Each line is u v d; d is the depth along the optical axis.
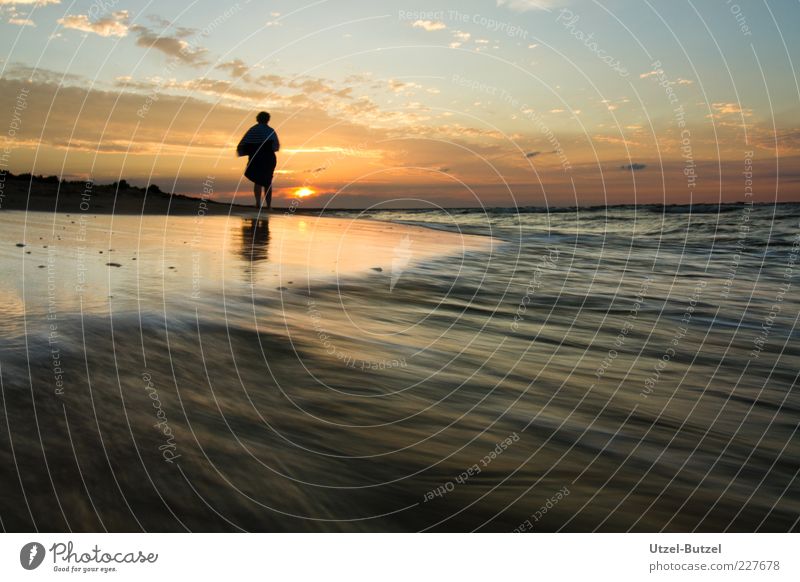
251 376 2.85
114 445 1.97
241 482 1.92
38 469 1.78
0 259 4.82
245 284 4.93
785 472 2.46
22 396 2.17
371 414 2.64
